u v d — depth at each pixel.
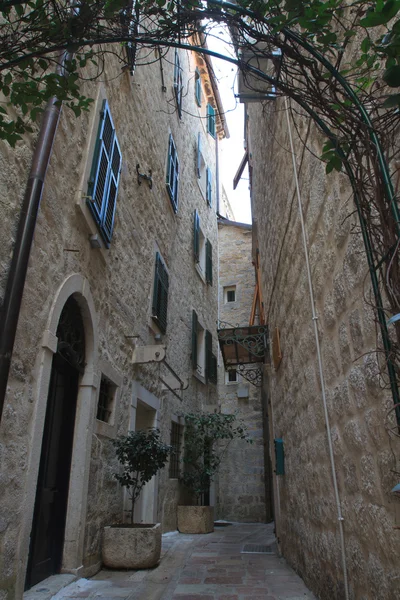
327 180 2.79
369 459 2.14
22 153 3.14
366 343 2.13
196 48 2.19
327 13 1.82
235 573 4.51
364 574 2.27
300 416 4.11
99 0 2.05
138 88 6.95
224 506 11.60
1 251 2.85
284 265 4.91
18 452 2.95
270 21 1.91
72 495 4.03
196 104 13.25
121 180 5.87
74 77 2.38
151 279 7.28
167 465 7.80
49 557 3.71
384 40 1.61
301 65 2.05
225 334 7.99
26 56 2.12
